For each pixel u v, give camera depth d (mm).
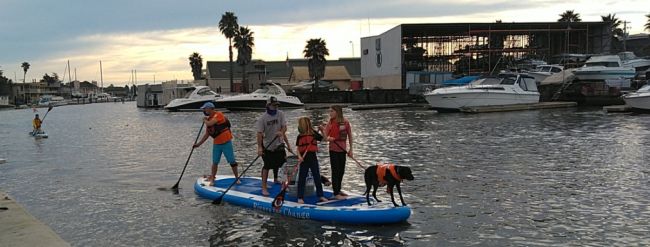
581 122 27594
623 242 7457
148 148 20391
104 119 47594
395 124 29016
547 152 16250
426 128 25938
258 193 10008
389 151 17297
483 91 38031
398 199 10109
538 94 41062
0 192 9922
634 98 33875
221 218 8961
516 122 28484
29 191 11703
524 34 64562
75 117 54750
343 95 64500
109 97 158000
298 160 9109
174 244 7730
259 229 8281
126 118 48375
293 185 9562
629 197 10031
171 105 58094
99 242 7902
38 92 153000
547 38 65375
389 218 8281
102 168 15102
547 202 9766
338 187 9148
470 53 62469
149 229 8492
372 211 8305
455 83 48688
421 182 11742
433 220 8641
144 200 10500
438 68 70188
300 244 7562
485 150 17000
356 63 100250
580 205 9500
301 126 9008
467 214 9000
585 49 64438
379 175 8578
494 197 10211
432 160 15086
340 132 9039
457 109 38656
